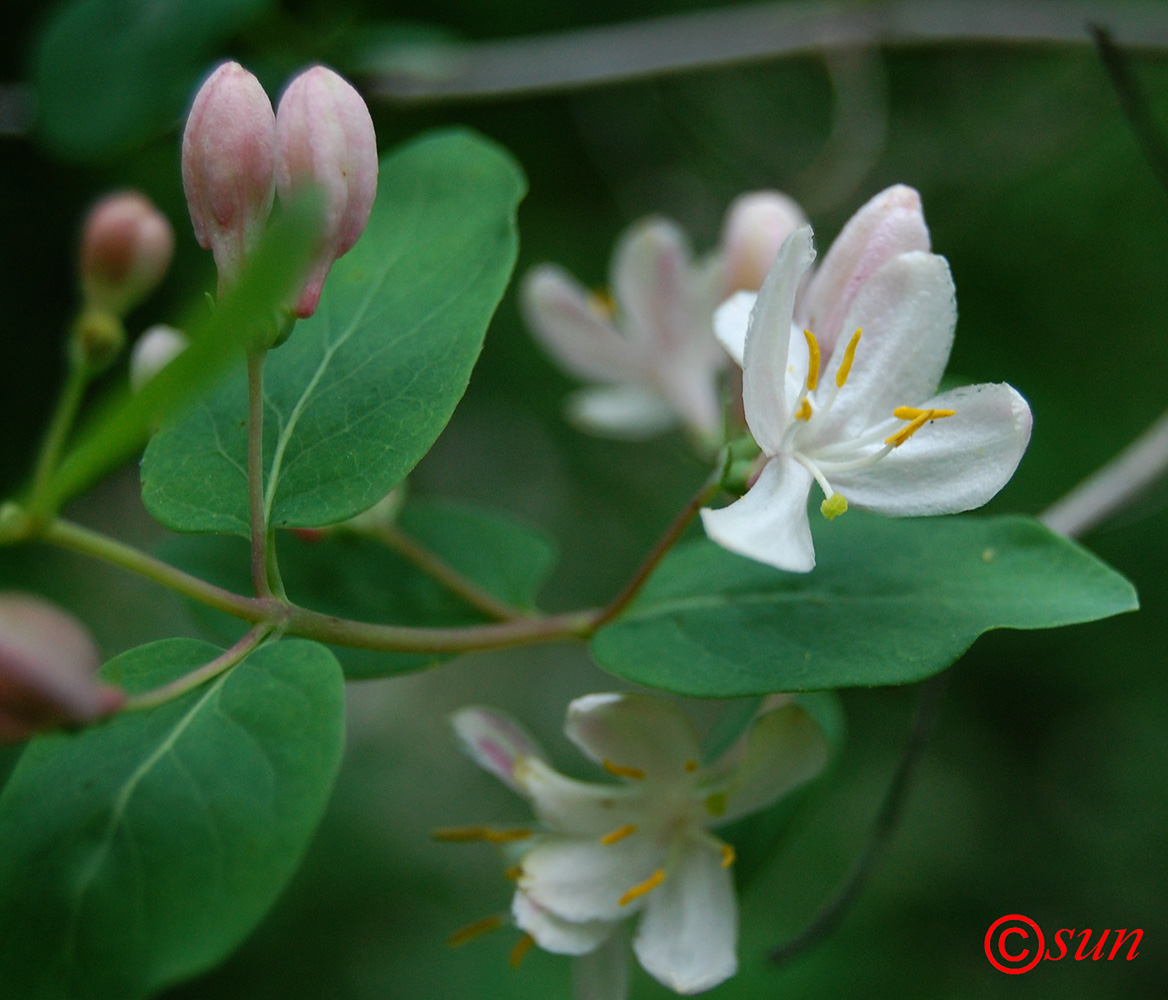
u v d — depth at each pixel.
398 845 0.54
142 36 0.31
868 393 0.24
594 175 0.55
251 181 0.23
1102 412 0.57
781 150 0.53
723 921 0.25
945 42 0.35
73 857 0.22
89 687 0.22
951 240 0.53
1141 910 0.56
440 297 0.25
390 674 0.26
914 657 0.24
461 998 0.48
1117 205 0.57
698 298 0.31
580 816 0.25
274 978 0.48
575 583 0.64
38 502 0.22
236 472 0.24
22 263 0.46
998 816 0.60
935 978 0.51
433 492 0.64
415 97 0.34
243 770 0.22
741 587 0.25
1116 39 0.33
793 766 0.25
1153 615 0.58
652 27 0.36
